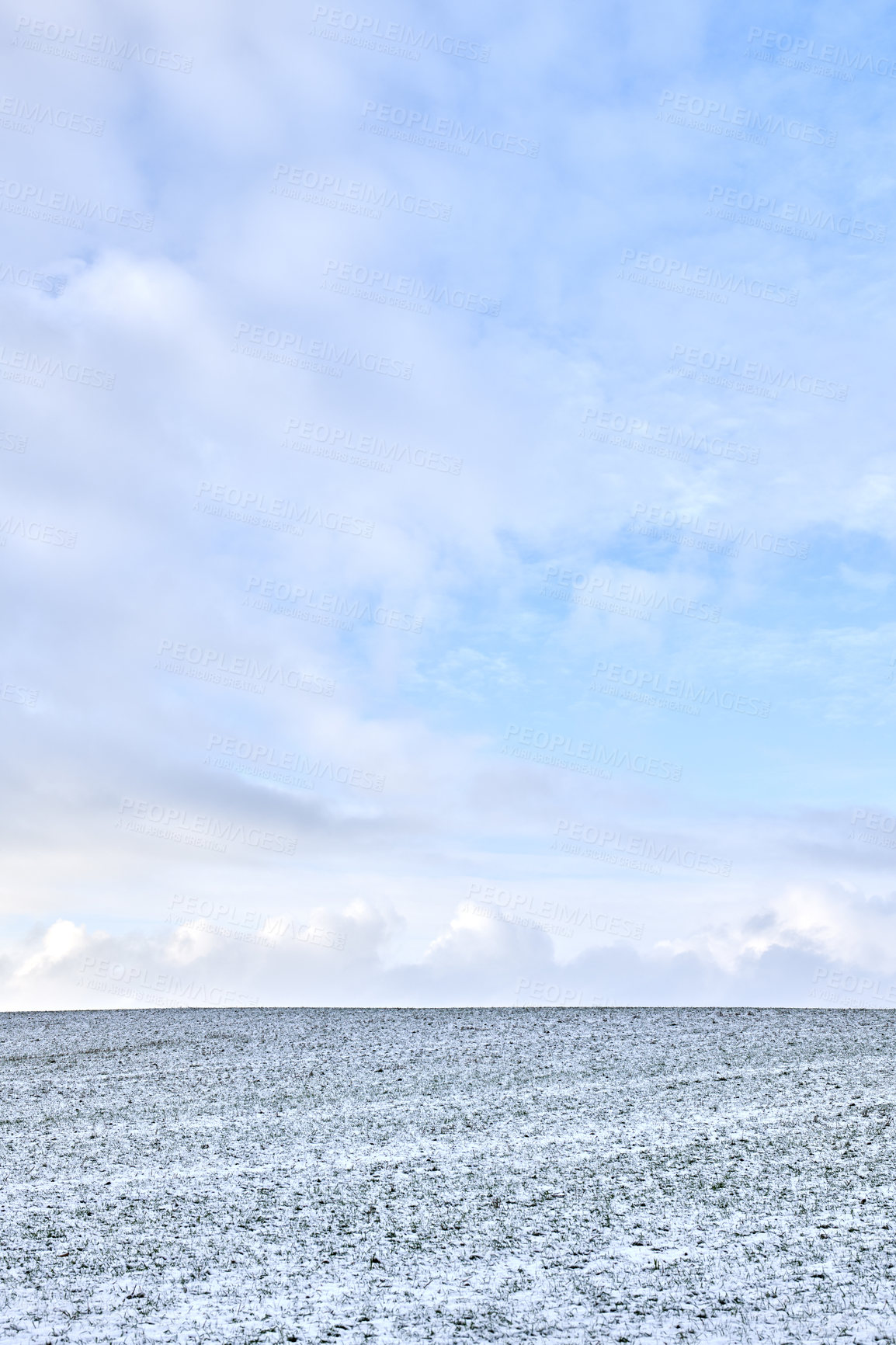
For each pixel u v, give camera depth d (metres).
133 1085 30.66
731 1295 14.91
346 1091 28.91
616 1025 36.84
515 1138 23.97
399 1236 17.95
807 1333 13.41
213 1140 24.66
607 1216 18.64
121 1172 22.39
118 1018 42.12
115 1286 15.87
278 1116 26.61
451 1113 26.31
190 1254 17.27
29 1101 29.22
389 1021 39.25
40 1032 39.62
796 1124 23.98
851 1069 28.98
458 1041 35.00
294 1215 19.17
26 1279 16.25
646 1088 28.05
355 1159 22.80
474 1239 17.69
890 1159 21.02
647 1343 13.36
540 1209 19.16
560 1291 15.34
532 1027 37.12
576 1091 28.03
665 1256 16.62
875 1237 16.86
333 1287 15.70
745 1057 31.12
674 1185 20.20
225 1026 39.50
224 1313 14.70
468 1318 14.41
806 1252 16.42
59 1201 20.52
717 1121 24.64
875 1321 13.62
